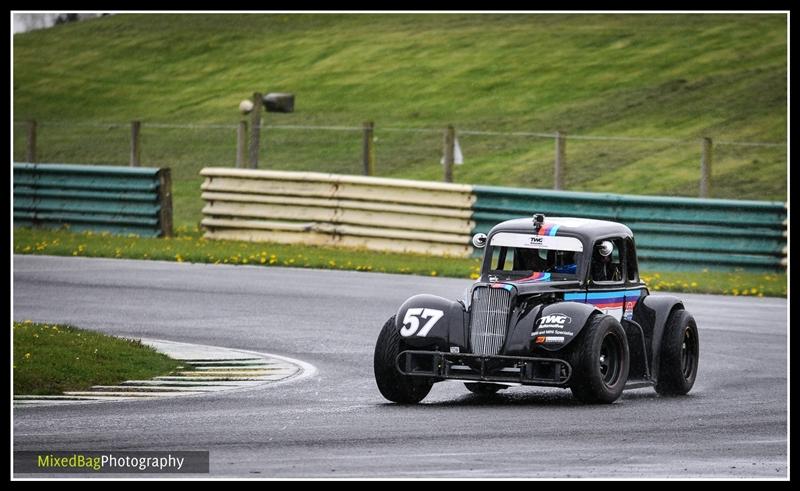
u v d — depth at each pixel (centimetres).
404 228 8488
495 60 15450
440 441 3262
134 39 18150
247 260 8044
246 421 3528
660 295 4419
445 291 6881
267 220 8950
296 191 8850
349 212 8681
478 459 3025
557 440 3306
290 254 8275
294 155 13138
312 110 14525
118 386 4134
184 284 7019
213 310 6125
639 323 4331
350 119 14050
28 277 7188
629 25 16338
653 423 3616
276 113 14525
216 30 18100
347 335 5462
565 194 8119
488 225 8281
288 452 3080
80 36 18525
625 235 4347
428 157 12662
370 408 3822
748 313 6412
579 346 3859
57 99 16025
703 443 3316
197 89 15925
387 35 17075
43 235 8950
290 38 17450
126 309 6109
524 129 13138
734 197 10625
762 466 3014
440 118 13788
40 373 4156
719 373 4753
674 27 16050
